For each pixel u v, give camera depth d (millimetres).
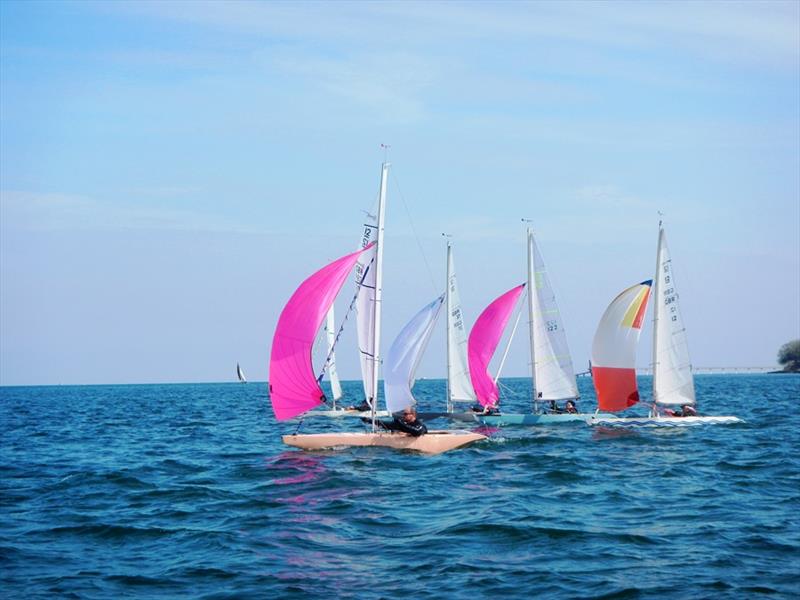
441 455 40562
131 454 45969
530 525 24125
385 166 41250
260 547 22266
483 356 59250
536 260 57031
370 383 42219
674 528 23953
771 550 21328
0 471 38250
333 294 39375
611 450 42844
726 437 48656
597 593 18031
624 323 52656
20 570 20344
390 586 18688
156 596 18219
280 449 47000
